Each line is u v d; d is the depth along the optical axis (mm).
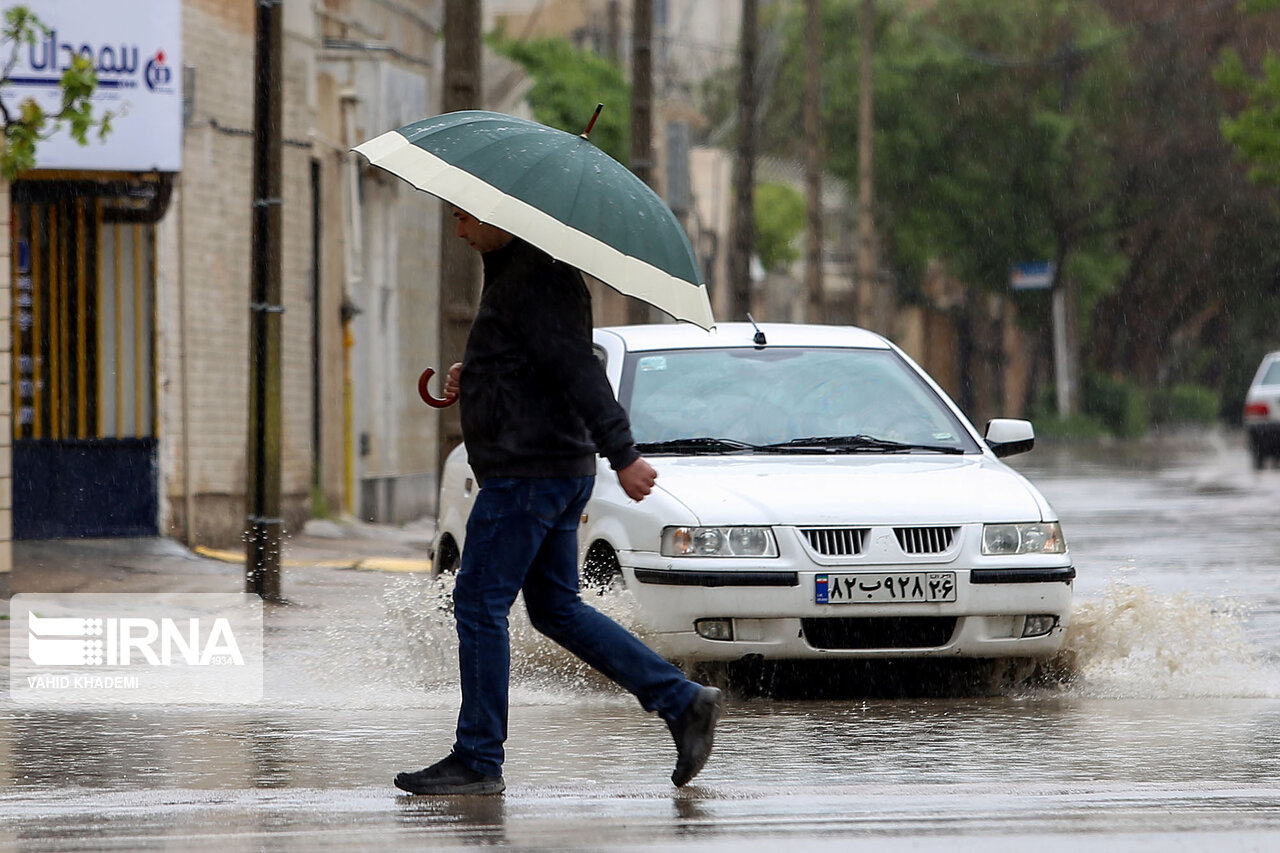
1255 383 91625
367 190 62406
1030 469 93375
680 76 178500
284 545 49312
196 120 47312
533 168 16500
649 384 26312
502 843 14141
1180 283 177500
